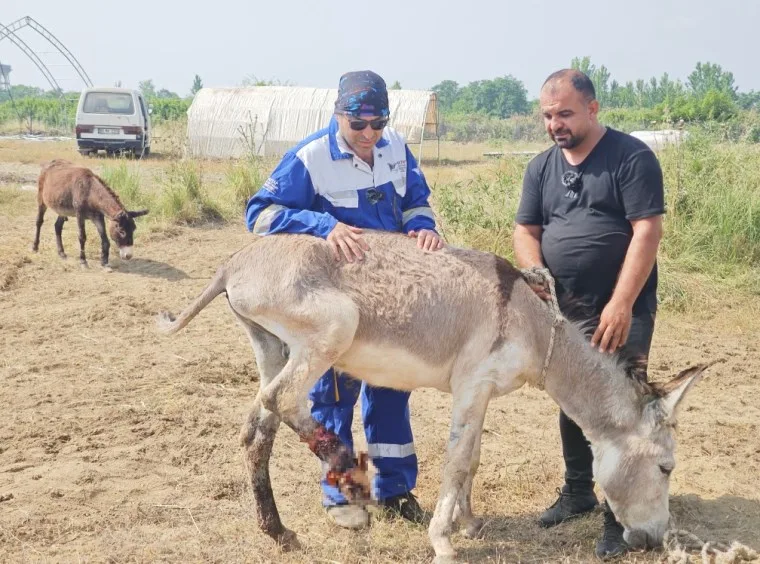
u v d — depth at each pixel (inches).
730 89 3676.2
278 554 166.1
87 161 943.7
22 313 349.7
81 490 193.0
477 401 162.9
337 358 161.9
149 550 165.9
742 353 319.6
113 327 332.2
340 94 172.9
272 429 168.4
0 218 564.1
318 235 169.5
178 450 219.3
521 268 184.9
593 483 187.9
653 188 167.2
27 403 250.7
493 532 181.0
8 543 168.6
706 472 212.7
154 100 1975.9
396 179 183.2
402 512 186.4
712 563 164.1
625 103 4020.7
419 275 164.2
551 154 181.3
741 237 427.5
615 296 166.6
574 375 167.8
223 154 1088.2
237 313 168.2
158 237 516.1
